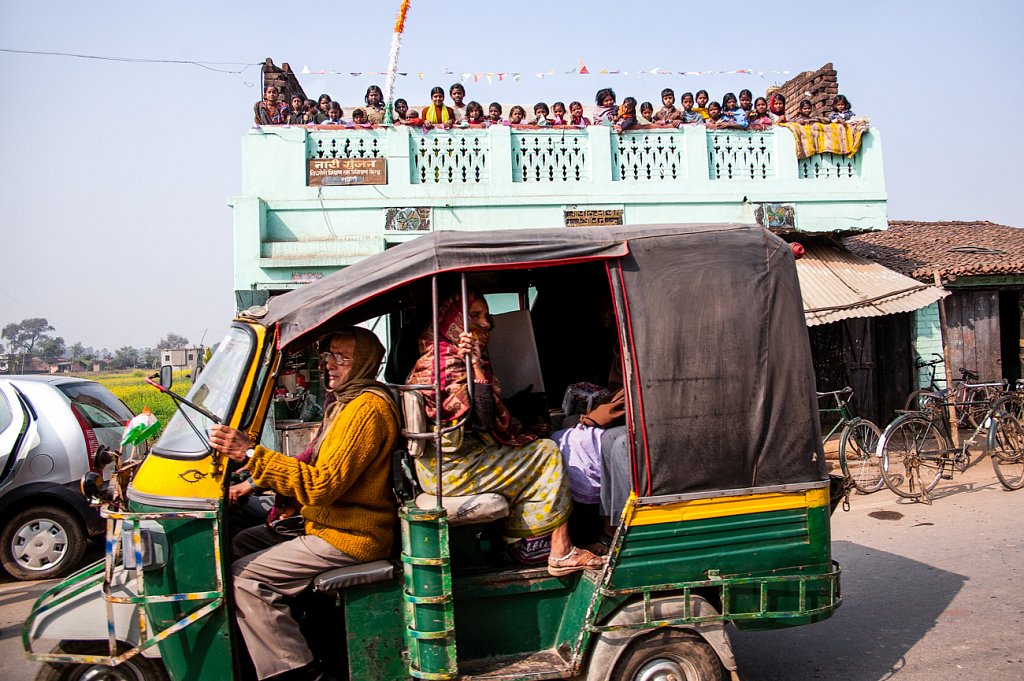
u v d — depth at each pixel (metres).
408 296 4.04
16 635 5.19
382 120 10.75
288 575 3.23
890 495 9.00
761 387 3.59
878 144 11.21
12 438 6.47
